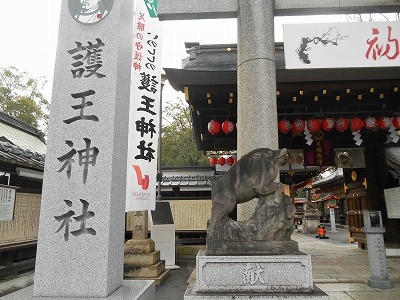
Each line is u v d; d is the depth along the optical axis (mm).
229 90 8062
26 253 10734
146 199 7867
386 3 5781
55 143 4141
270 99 5180
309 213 24969
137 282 4562
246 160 4230
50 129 4184
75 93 4281
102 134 4156
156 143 8219
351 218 13188
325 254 11523
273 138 5062
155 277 8125
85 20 4520
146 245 8477
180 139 28469
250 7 5508
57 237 3871
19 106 27250
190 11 5828
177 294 7191
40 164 10758
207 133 11156
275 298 3537
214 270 3822
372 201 11070
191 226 14469
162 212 10930
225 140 11477
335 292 6363
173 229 10656
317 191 26500
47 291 3750
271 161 4172
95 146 4121
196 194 15469
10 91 28750
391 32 5750
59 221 3914
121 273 4328
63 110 4238
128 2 4957
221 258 3830
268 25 5484
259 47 5312
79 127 4180
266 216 4031
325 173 26328
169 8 5859
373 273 6824
